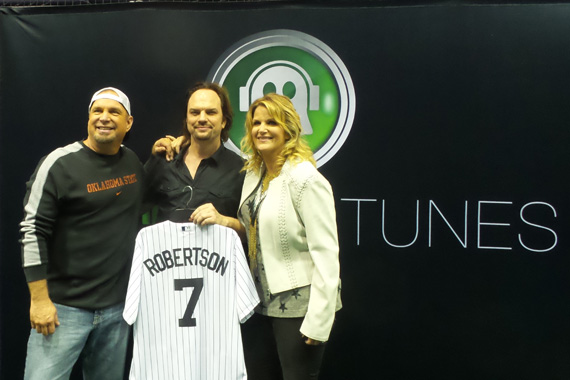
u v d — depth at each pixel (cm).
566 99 222
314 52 231
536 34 222
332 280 166
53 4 239
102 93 191
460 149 226
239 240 184
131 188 198
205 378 186
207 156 204
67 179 182
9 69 239
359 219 232
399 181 229
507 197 225
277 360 194
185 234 186
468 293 228
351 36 229
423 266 229
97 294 190
